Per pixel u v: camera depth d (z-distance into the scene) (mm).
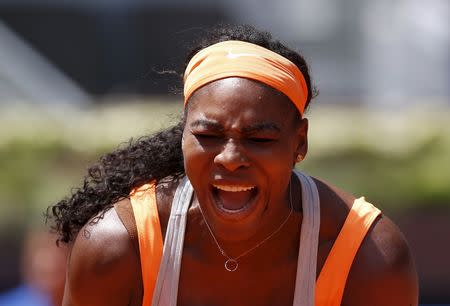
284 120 10773
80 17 50906
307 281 11484
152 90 49594
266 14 50375
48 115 38750
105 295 11789
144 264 11562
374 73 49781
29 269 22453
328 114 37969
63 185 31625
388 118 36469
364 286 11508
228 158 10484
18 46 47375
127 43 51031
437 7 49719
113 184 12102
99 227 11766
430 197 30688
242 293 11672
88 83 50438
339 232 11562
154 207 11695
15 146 33312
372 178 31719
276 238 11469
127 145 12719
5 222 30156
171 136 12117
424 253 30359
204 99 10688
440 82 49188
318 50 50125
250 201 10805
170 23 50688
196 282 11664
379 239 11539
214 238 11445
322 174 32219
